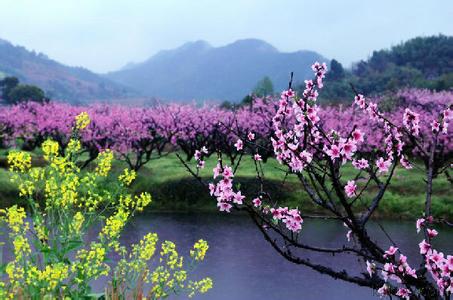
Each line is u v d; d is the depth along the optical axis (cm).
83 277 630
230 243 2378
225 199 482
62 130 4634
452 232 2647
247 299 1548
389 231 2678
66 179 674
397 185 3522
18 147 5466
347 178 3534
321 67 521
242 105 5791
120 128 4297
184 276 750
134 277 719
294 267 1956
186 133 4566
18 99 11812
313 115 494
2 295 586
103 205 1585
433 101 5953
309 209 3269
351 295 1628
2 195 3167
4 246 1502
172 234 2558
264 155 4288
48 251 627
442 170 523
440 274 456
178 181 3653
